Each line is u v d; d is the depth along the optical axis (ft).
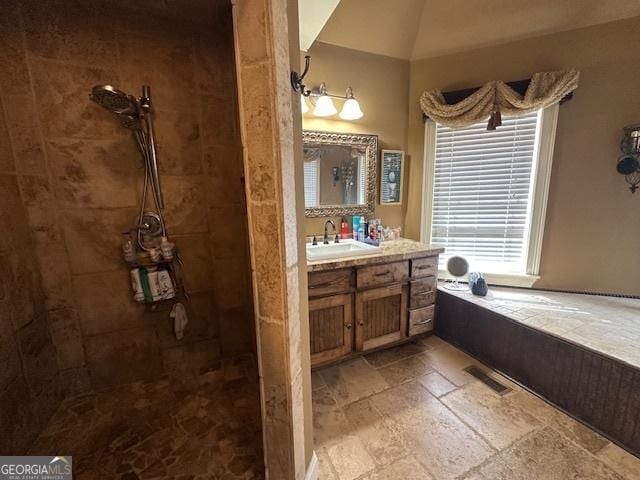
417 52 7.81
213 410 5.18
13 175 4.51
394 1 6.62
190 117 5.74
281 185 2.74
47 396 4.94
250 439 4.56
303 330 3.63
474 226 7.95
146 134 5.34
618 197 6.51
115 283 5.61
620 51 6.09
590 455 4.27
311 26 5.59
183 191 5.93
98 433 4.67
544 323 5.64
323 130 7.39
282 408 3.21
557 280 7.29
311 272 5.71
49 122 4.79
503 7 6.45
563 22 6.33
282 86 2.69
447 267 7.72
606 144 6.43
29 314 4.61
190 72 5.58
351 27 6.88
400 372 6.31
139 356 5.98
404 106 8.21
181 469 4.08
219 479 3.93
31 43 4.54
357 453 4.36
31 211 4.82
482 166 7.63
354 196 7.95
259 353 3.19
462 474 4.01
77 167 5.07
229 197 6.25
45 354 4.96
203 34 5.54
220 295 6.52
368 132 7.89
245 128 2.77
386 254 6.47
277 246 2.86
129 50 5.12
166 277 5.67
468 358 6.82
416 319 7.19
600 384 4.61
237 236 6.45
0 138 4.32
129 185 5.46
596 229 6.78
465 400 5.46
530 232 7.29
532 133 7.04
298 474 3.42
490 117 6.96
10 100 4.50
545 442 4.50
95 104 5.03
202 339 6.55
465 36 7.14
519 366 5.86
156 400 5.43
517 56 6.87
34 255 4.86
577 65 6.43
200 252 6.28
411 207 8.57
